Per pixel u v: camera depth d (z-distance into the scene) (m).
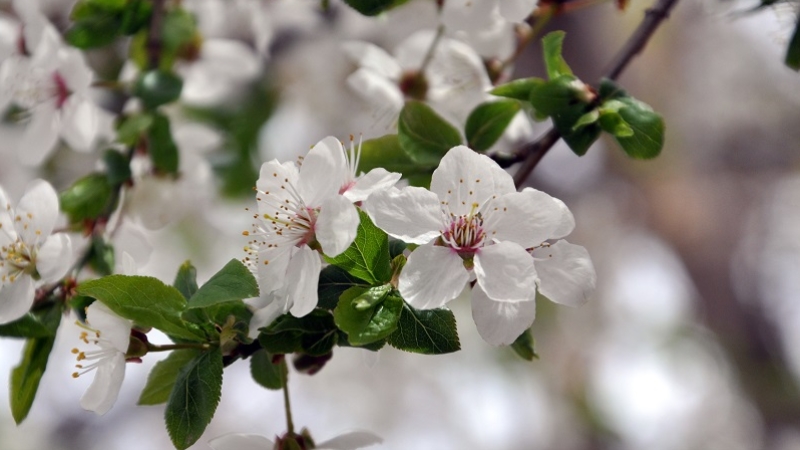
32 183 0.31
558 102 0.31
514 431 0.74
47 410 0.71
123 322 0.29
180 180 0.36
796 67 0.32
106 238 0.34
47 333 0.31
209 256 0.54
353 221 0.28
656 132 0.30
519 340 0.29
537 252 0.29
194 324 0.29
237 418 0.71
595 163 0.73
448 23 0.32
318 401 0.70
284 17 0.41
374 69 0.34
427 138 0.31
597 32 0.63
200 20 0.38
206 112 0.43
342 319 0.28
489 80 0.34
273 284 0.29
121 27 0.36
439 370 0.70
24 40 0.35
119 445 0.75
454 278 0.28
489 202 0.29
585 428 0.74
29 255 0.31
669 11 0.32
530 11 0.32
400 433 0.70
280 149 0.46
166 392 0.30
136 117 0.35
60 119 0.35
